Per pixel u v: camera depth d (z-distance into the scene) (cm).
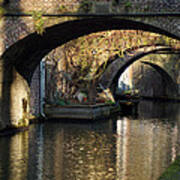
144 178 959
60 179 941
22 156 1185
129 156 1210
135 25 1423
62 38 1627
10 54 1495
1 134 1558
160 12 1293
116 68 3172
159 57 4584
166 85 5341
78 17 1348
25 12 1385
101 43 2208
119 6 1317
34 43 1547
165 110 3228
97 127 1917
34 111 2067
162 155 1229
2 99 1572
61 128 1841
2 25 1420
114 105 2809
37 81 2103
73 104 2295
